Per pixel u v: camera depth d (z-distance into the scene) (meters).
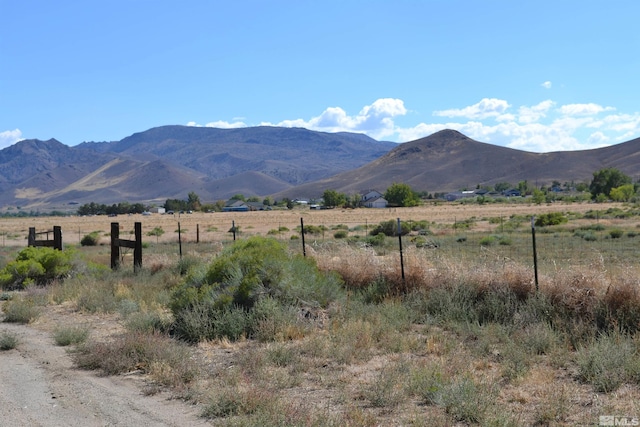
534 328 10.88
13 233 94.75
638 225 59.12
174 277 20.44
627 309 11.06
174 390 8.83
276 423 7.09
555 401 7.59
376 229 60.94
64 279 21.38
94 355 10.45
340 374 9.33
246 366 9.68
